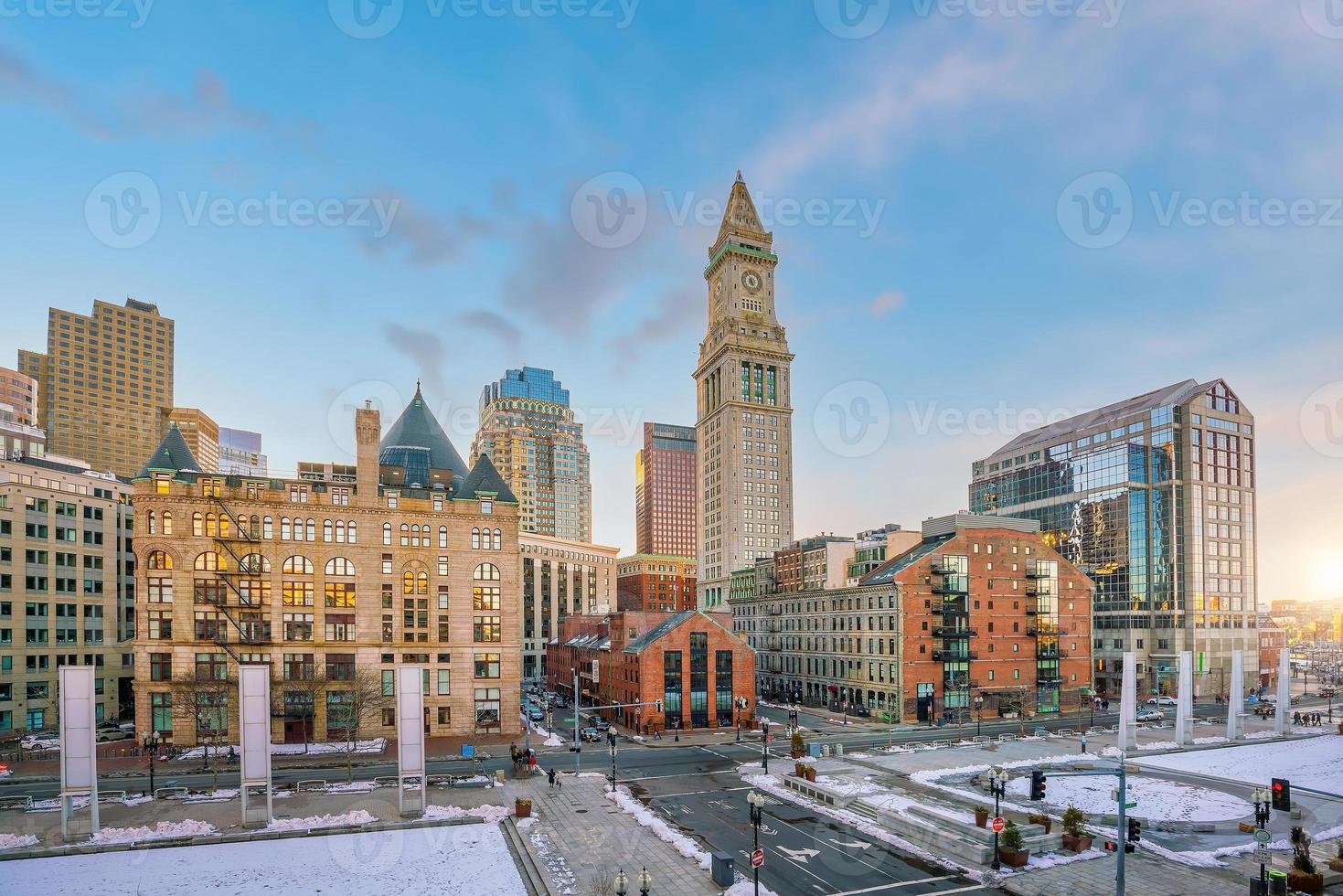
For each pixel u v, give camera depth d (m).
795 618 118.56
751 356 189.62
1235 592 136.88
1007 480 171.00
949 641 96.88
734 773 64.38
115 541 101.69
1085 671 105.69
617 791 57.56
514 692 85.06
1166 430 138.25
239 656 77.31
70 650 94.12
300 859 42.12
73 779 45.72
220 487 78.56
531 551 181.88
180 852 43.56
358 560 81.69
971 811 50.50
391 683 81.25
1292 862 41.31
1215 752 74.00
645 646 87.19
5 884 38.66
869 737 83.50
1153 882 39.47
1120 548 141.00
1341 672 174.25
